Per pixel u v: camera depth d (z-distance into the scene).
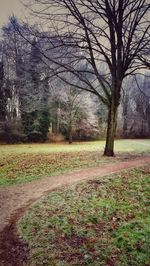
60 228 9.59
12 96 53.66
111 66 24.94
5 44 38.22
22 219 10.39
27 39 23.62
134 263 7.70
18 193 14.11
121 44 24.23
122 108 73.06
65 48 23.38
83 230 9.42
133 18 23.31
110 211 11.09
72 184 15.05
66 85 46.50
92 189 13.91
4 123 50.16
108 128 26.03
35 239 8.88
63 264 7.57
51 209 11.33
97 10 23.12
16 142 50.22
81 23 23.03
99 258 7.88
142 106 73.12
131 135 72.75
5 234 9.29
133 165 20.00
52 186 15.17
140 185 14.56
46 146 43.66
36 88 42.75
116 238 8.89
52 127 57.31
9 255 8.06
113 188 14.09
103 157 25.12
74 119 53.12
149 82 69.69
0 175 19.23
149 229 9.44
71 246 8.48
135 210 11.30
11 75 51.84
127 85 68.31
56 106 52.06
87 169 19.53
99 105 63.09
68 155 28.61
